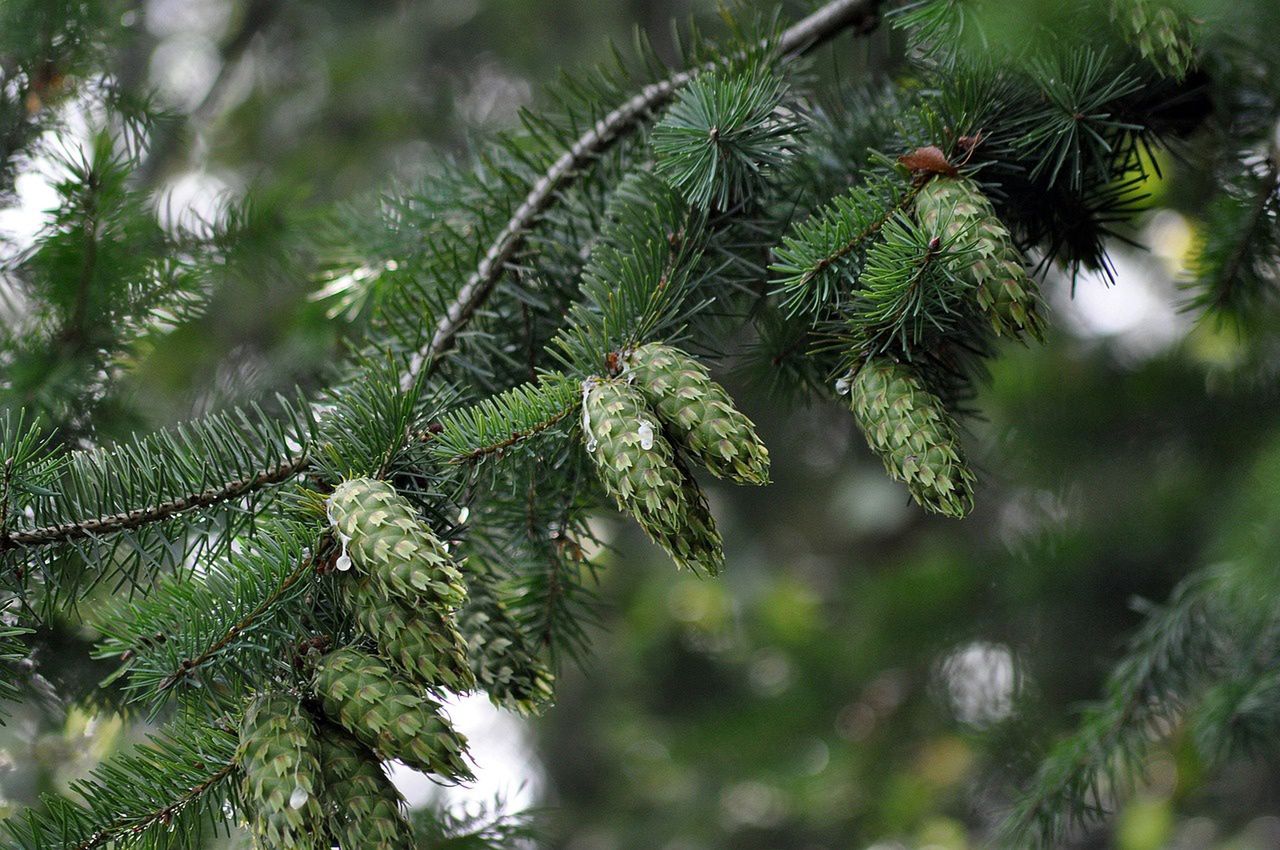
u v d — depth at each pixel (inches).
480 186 85.7
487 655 80.8
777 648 164.4
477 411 78.7
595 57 169.5
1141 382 115.6
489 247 83.8
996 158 80.3
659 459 77.2
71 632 85.0
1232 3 79.4
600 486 82.3
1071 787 89.0
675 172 80.4
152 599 77.9
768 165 81.0
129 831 77.7
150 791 77.7
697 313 81.5
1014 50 79.5
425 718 76.5
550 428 78.9
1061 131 79.7
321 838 76.4
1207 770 113.4
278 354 104.3
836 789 153.1
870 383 78.8
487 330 83.1
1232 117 83.3
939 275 78.4
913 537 175.2
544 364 83.4
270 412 93.4
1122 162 82.3
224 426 79.3
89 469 78.7
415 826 86.0
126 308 88.1
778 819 168.4
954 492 78.2
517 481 81.4
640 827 177.5
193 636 77.2
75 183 86.0
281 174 170.7
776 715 157.9
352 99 179.6
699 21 125.6
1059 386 120.2
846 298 80.0
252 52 187.0
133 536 78.7
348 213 88.7
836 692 155.8
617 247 81.4
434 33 182.7
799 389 83.7
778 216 82.7
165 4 176.1
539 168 84.2
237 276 91.9
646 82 84.7
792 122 81.3
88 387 88.0
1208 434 112.8
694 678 170.1
